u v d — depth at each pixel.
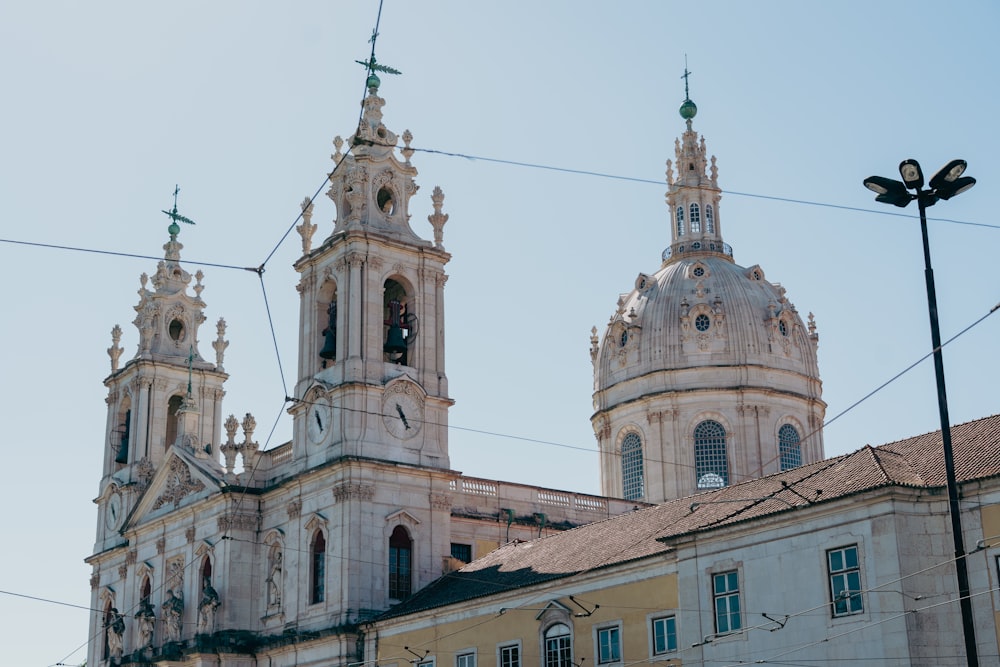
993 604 39.69
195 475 76.12
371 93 73.81
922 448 45.50
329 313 71.38
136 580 80.88
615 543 53.22
